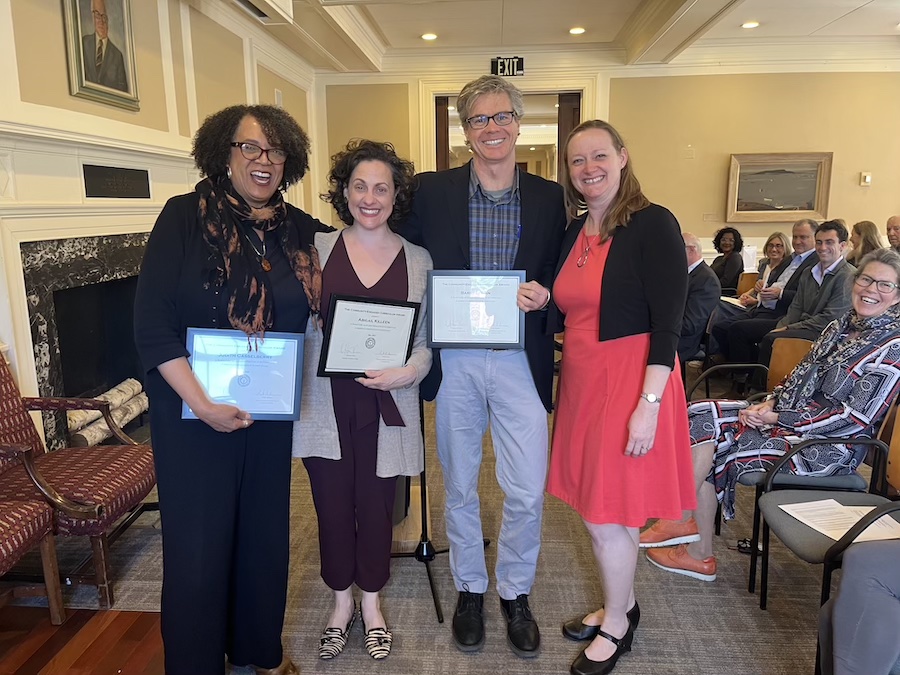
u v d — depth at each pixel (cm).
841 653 140
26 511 192
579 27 591
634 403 162
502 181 178
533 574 197
